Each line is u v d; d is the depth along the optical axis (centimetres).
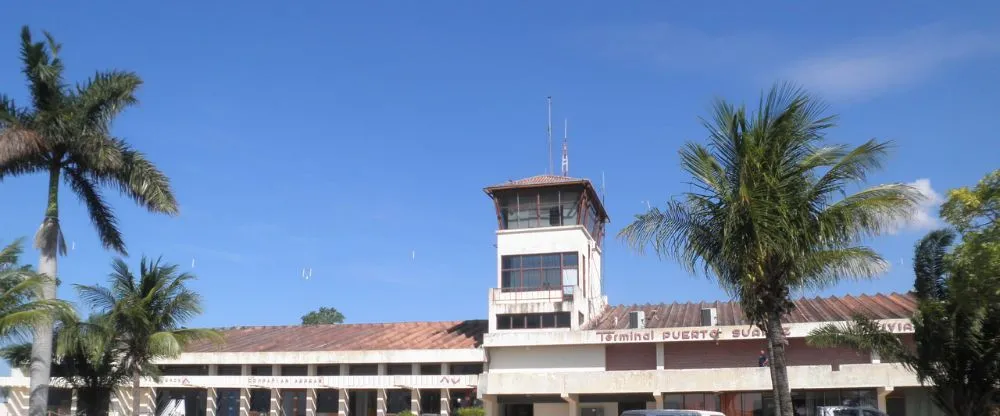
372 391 4794
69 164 2752
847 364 3906
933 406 3856
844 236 1877
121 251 2889
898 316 3934
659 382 4016
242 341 5238
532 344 4334
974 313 2434
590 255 4822
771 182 1839
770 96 1891
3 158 2520
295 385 4625
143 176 2739
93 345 2952
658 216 1980
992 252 2181
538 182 4684
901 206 1855
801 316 4200
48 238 2627
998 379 2458
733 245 1870
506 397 4447
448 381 4416
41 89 2677
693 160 1944
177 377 4744
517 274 4612
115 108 2720
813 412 3931
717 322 4338
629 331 4206
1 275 2217
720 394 4069
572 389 4116
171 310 3256
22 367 3047
